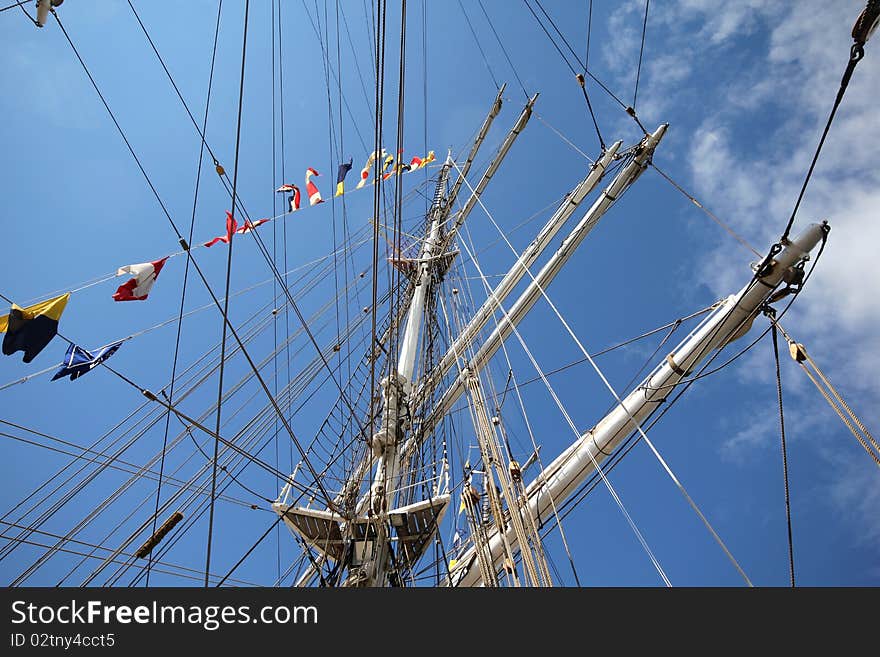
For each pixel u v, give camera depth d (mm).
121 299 6355
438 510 8875
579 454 8789
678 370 8109
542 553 6551
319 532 8961
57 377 5637
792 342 5375
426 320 15781
